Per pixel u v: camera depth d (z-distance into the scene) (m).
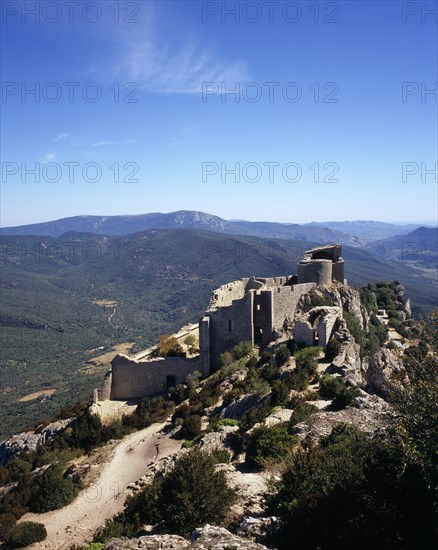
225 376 53.38
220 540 17.27
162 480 26.94
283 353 48.94
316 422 30.48
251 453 29.36
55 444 49.00
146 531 23.73
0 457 57.84
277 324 59.53
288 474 22.39
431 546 15.00
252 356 54.78
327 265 65.50
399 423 17.98
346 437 24.73
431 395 17.58
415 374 20.34
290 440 29.06
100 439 48.34
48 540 31.27
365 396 34.97
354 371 42.47
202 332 59.62
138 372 60.44
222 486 22.98
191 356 63.72
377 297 90.00
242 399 43.84
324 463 21.06
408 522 15.59
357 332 55.94
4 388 198.88
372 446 19.92
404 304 91.38
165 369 60.38
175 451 40.53
